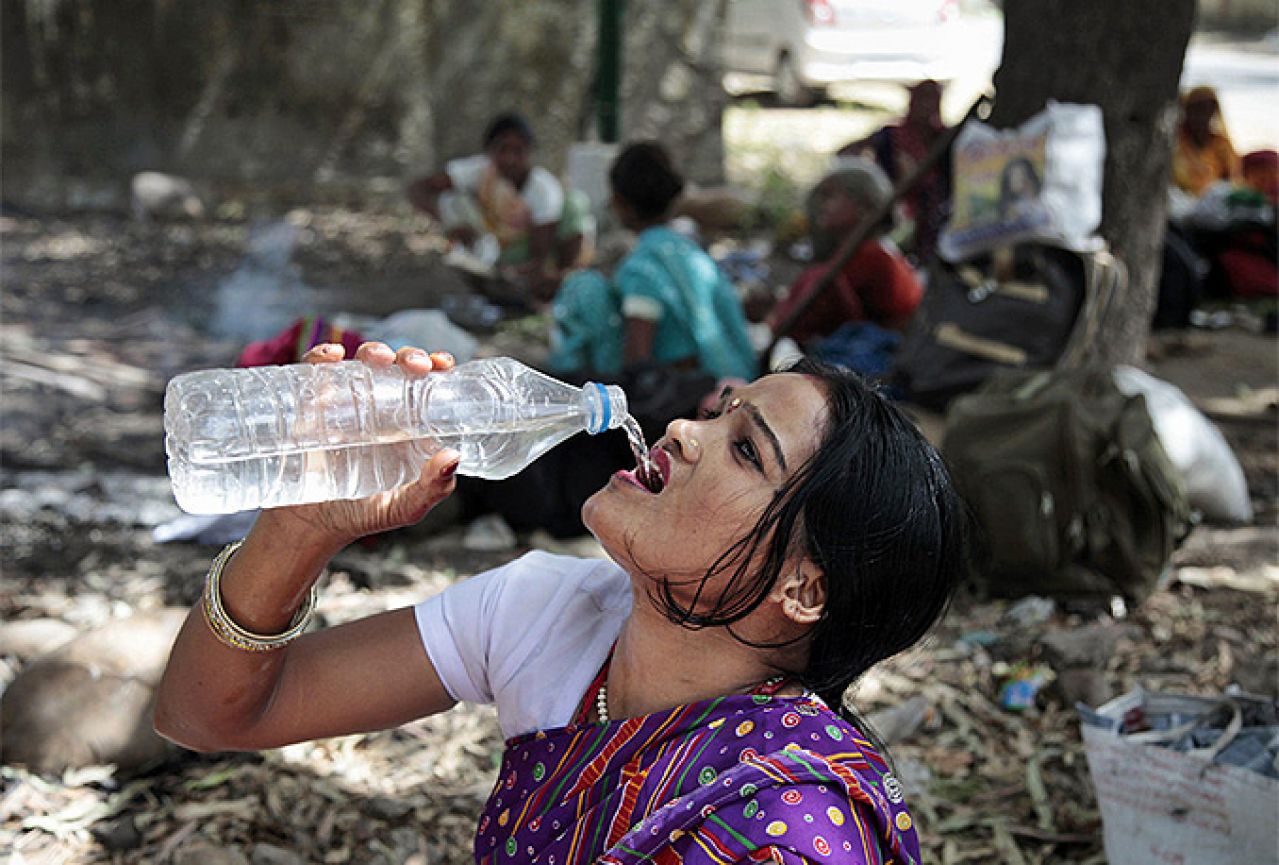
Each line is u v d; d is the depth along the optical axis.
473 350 5.69
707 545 1.64
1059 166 5.33
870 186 6.30
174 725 1.84
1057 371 4.67
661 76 11.20
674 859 1.52
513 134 8.34
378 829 3.17
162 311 8.01
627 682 1.76
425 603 1.93
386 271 9.34
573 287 5.92
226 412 1.74
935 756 3.55
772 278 9.23
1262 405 6.77
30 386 6.33
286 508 1.65
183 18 10.95
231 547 1.75
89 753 3.26
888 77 16.78
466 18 11.16
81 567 4.48
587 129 11.41
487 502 4.83
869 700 3.78
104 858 3.03
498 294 8.14
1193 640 4.15
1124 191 5.60
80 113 10.98
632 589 1.83
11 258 9.19
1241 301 9.06
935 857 3.16
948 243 5.68
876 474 1.63
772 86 17.58
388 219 10.85
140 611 3.57
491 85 11.28
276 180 11.29
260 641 1.73
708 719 1.63
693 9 11.12
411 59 11.20
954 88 18.70
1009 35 5.70
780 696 1.70
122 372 6.62
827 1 16.47
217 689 1.77
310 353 1.66
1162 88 5.57
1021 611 4.28
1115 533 4.25
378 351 1.68
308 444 1.78
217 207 10.98
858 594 1.66
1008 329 5.41
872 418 1.66
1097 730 2.90
